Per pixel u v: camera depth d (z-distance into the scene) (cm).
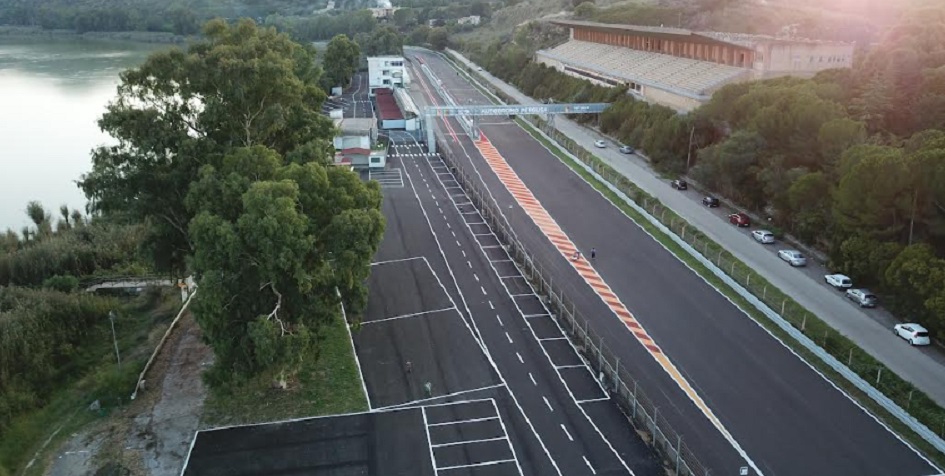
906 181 6956
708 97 13038
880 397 5834
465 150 14050
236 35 7781
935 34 11431
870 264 7188
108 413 5947
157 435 5609
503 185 11806
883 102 9962
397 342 6925
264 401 6000
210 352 6862
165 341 7100
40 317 7056
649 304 7600
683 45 15838
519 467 5181
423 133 15262
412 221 10275
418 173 12788
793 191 8681
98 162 6806
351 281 5803
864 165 7262
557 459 5259
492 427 5634
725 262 8462
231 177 5934
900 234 7288
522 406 5903
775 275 8144
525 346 6831
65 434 5719
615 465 5191
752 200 10019
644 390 6072
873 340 6719
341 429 5619
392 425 5672
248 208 5484
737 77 13338
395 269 8612
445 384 6225
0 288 7862
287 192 5562
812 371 6344
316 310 5784
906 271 6525
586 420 5712
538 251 9038
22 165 14362
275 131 7769
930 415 5556
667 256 8875
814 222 8425
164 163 6938
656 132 12556
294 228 5469
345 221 5762
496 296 7881
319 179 5966
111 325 7544
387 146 14550
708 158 10612
